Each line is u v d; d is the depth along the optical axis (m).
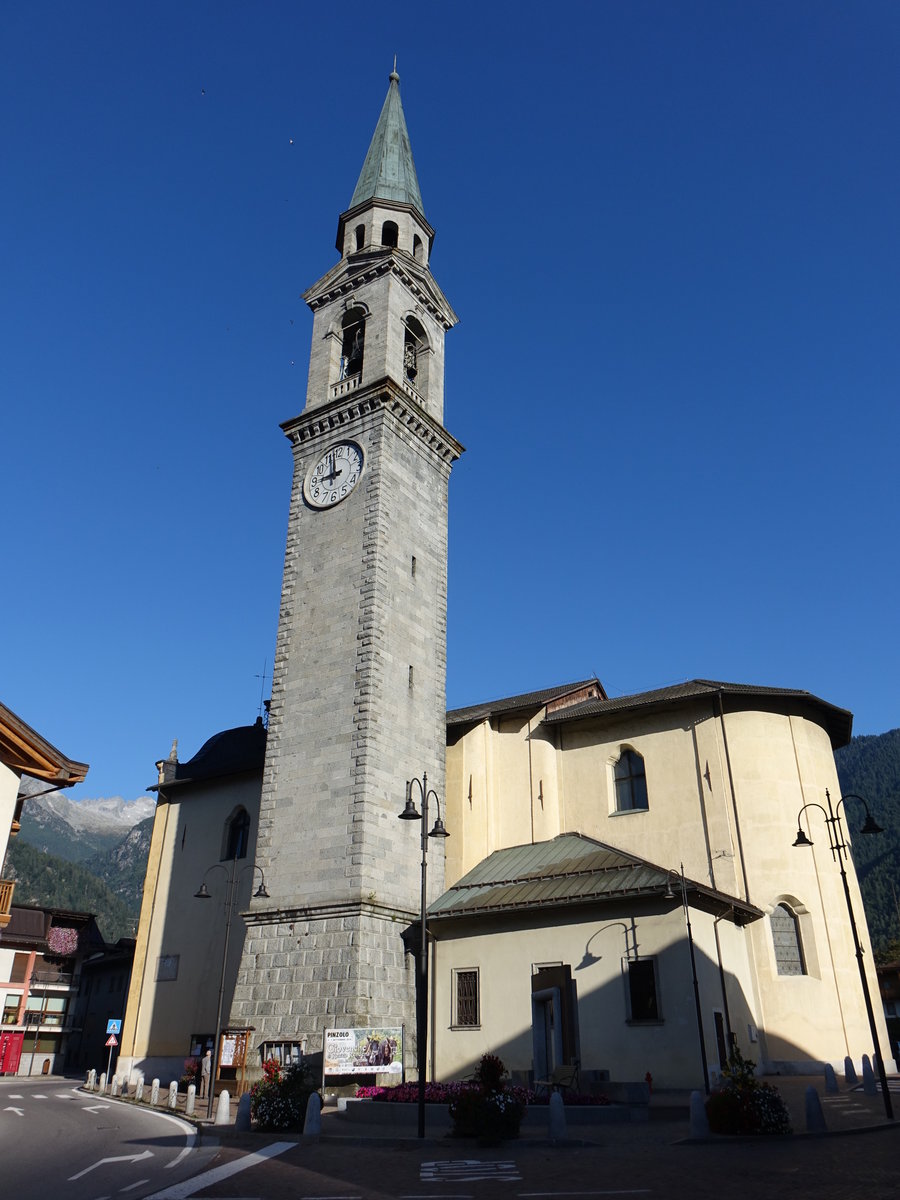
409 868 37.25
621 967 30.30
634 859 33.81
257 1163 19.17
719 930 32.66
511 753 44.91
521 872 36.66
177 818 50.44
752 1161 17.12
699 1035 27.80
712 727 40.31
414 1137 22.20
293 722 39.75
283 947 35.28
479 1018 32.97
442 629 44.09
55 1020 69.50
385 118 58.03
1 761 25.95
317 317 51.06
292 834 37.41
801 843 32.56
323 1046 31.00
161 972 46.53
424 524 45.19
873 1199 13.14
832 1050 34.50
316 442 46.56
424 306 50.91
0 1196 15.37
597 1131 22.16
